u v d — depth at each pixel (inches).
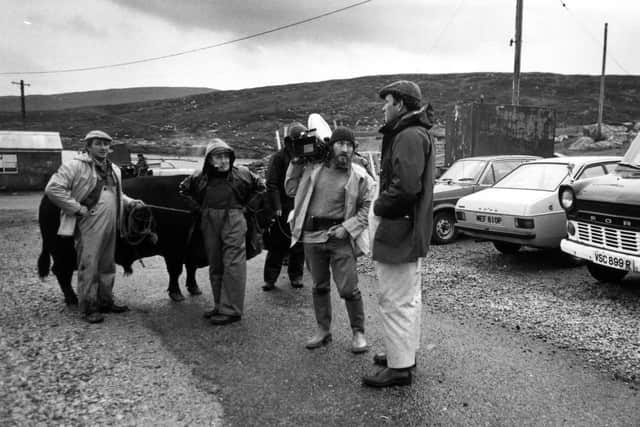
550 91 3083.2
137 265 307.4
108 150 199.8
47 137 1146.7
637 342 174.1
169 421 124.8
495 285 253.0
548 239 290.7
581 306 215.8
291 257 251.9
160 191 219.6
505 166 393.1
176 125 3063.5
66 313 209.9
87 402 132.4
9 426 119.0
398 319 141.6
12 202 831.1
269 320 203.2
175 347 173.6
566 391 141.7
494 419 126.9
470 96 3051.2
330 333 178.5
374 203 140.1
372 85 3875.5
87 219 195.8
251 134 2571.4
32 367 152.3
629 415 129.1
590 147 1334.9
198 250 225.0
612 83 3243.1
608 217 225.6
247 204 203.9
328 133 233.5
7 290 245.0
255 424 124.3
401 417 127.9
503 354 167.5
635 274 274.5
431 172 137.3
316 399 137.2
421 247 136.8
